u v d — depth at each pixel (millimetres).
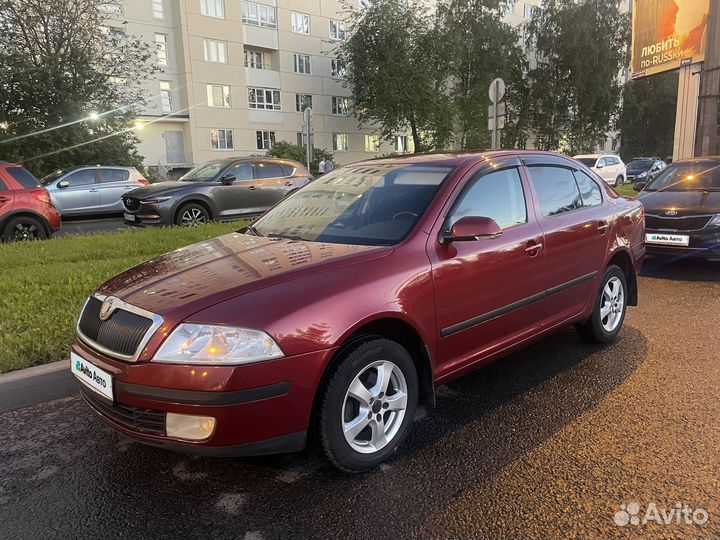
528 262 3758
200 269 3041
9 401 3773
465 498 2676
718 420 3387
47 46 18750
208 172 12438
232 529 2492
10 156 18047
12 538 2461
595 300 4547
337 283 2783
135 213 11469
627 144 51469
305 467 2994
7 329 4656
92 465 3068
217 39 35500
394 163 4051
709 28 14289
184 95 34812
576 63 40031
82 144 18969
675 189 8367
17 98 18062
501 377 4164
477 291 3398
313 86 40938
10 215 9836
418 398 3164
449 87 38062
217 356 2451
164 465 3059
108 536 2469
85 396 2961
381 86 32750
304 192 4277
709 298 6320
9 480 2922
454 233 3162
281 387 2527
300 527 2492
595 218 4477
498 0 37000
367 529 2467
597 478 2811
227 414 2451
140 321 2643
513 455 3061
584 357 4520
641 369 4230
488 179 3723
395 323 3008
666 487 2719
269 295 2641
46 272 6715
